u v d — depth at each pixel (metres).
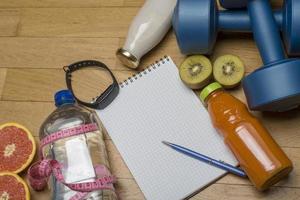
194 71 0.88
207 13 0.83
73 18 1.01
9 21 1.03
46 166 0.82
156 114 0.91
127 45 0.92
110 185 0.83
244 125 0.81
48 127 0.89
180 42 0.87
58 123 0.88
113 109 0.92
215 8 0.86
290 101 0.80
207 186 0.85
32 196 0.89
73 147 0.83
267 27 0.83
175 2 0.93
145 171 0.88
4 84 0.98
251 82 0.80
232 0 0.86
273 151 0.79
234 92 0.90
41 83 0.97
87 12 1.01
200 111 0.90
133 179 0.88
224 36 0.94
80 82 0.96
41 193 0.89
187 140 0.88
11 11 1.04
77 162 0.82
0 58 1.00
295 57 0.88
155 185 0.86
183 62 0.90
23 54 1.00
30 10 1.03
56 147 0.84
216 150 0.87
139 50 0.92
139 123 0.91
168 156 0.88
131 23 0.94
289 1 0.82
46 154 0.87
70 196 0.81
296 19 0.80
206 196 0.85
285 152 0.85
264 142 0.80
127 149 0.89
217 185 0.85
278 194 0.82
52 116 0.90
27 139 0.91
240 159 0.81
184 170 0.86
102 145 0.88
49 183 0.86
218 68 0.88
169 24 0.94
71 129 0.84
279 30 0.87
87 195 0.80
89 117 0.90
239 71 0.87
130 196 0.87
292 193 0.82
